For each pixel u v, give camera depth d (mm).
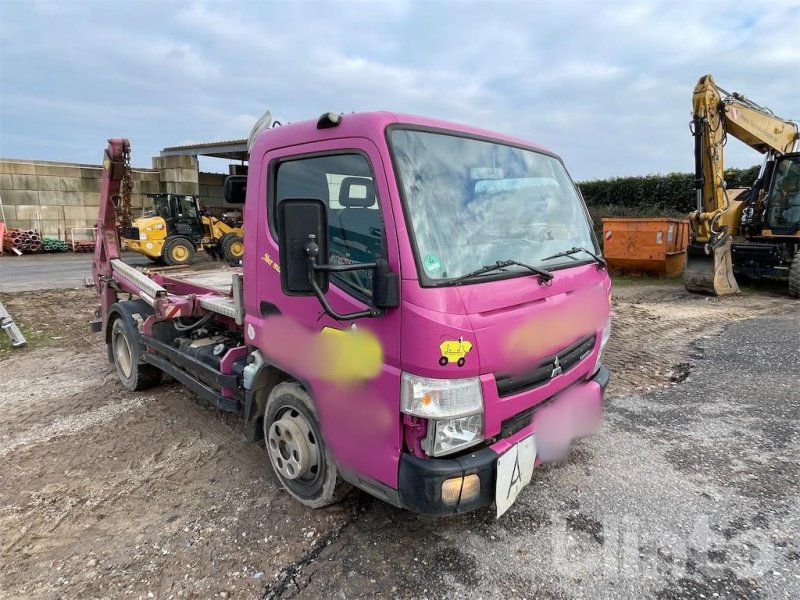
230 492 3564
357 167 2645
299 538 3041
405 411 2422
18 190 20250
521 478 2732
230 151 21016
